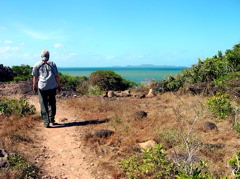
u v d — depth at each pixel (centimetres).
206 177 301
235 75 976
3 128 488
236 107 588
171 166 330
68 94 980
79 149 428
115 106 741
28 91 987
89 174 348
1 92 980
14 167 323
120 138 451
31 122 569
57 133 512
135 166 339
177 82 1060
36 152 405
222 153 390
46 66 545
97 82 1300
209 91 866
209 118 572
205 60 1159
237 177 284
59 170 357
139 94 1031
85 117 641
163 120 562
